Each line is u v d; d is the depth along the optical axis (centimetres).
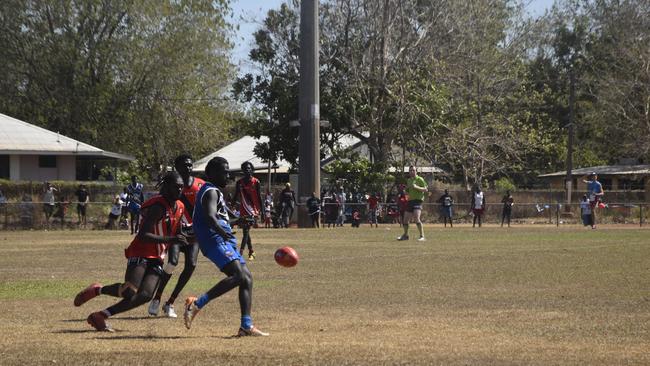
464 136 8100
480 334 1541
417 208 4619
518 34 9306
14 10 9294
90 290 1598
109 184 7144
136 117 9900
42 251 3862
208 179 1577
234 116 10825
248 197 3278
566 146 11600
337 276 2709
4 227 6350
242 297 1509
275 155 8462
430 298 2125
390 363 1237
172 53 9650
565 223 7350
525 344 1423
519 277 2644
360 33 7994
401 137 8019
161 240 1562
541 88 12106
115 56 9619
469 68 8344
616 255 3528
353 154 7881
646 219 7444
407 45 7931
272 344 1416
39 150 7819
